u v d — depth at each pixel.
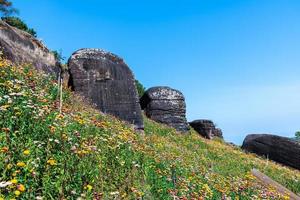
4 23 22.34
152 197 10.66
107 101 26.59
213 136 49.81
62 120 12.68
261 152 46.66
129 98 27.58
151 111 40.53
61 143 10.16
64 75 26.58
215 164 25.89
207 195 13.66
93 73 26.83
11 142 8.79
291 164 44.59
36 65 23.56
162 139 27.97
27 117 10.76
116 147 12.81
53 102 15.77
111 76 27.42
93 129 14.00
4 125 9.70
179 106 41.47
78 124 13.40
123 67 28.38
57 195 7.76
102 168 10.39
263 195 18.16
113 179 10.38
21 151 8.45
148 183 11.50
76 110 17.64
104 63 27.44
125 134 16.11
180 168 16.06
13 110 10.72
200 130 49.09
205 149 33.34
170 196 11.19
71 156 9.55
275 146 45.97
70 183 8.40
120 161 11.67
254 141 47.72
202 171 18.70
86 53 27.36
